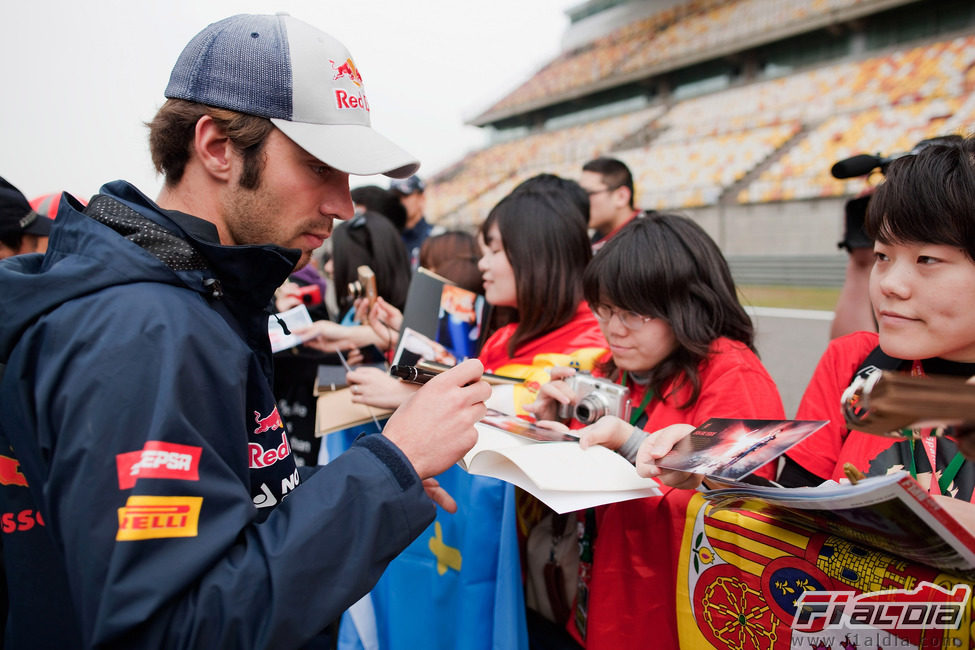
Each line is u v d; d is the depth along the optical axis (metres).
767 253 12.63
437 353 1.63
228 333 0.80
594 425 1.09
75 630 0.81
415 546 1.45
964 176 0.77
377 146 0.88
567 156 18.66
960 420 0.51
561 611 1.26
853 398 0.62
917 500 0.57
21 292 0.75
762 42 14.81
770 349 6.68
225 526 0.70
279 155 0.85
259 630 0.67
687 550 0.94
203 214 0.87
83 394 0.68
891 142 11.87
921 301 0.82
